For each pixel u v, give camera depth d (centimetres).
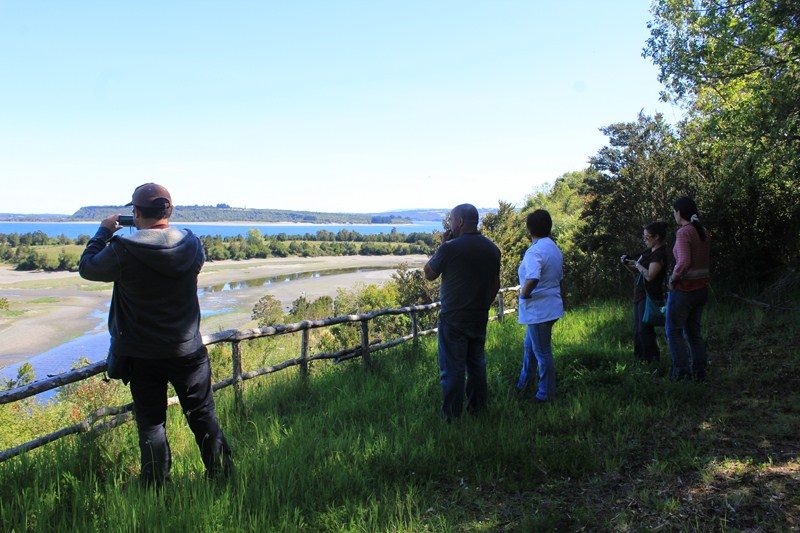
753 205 927
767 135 855
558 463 391
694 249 553
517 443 422
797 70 885
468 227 504
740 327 758
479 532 312
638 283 657
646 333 638
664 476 368
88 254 328
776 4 862
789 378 546
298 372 622
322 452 416
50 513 317
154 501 320
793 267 886
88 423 411
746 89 1045
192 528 302
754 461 378
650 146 1219
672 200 1081
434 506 346
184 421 486
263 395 581
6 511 305
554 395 537
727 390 536
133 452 415
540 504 343
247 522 312
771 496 330
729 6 950
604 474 379
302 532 310
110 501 326
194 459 404
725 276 948
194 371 360
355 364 696
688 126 1163
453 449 420
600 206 1274
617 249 1212
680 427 450
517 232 1569
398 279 1777
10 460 370
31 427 701
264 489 340
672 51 1040
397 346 793
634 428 454
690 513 320
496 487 370
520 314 550
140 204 346
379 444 425
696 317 570
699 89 1111
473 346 508
